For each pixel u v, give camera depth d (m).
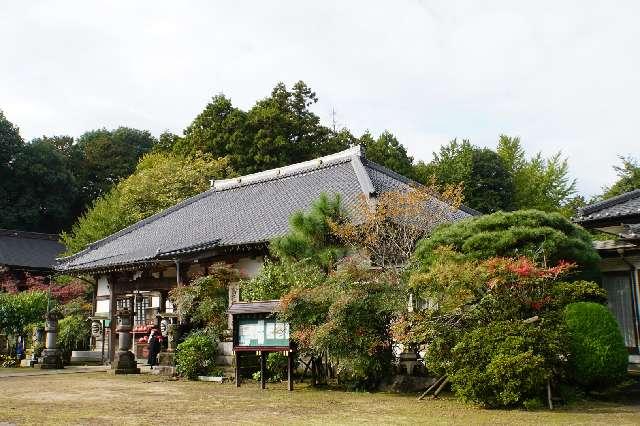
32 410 8.14
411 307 10.28
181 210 24.41
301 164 23.08
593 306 9.07
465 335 8.79
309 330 10.16
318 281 11.59
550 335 8.55
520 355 8.15
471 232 10.83
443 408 8.22
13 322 21.20
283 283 12.29
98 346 22.31
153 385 11.68
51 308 21.81
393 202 13.51
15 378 13.52
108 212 29.59
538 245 10.19
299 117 35.06
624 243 12.17
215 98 35.22
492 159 35.28
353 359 10.00
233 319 11.39
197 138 34.16
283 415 7.64
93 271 19.92
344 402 8.88
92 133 52.97
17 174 41.69
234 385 11.44
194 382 12.25
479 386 8.30
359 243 12.87
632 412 7.79
